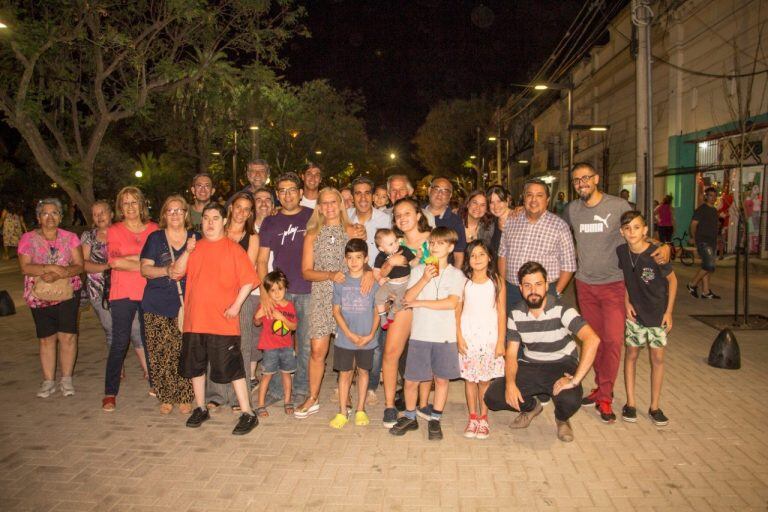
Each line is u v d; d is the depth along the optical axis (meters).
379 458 4.88
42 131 18.67
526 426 5.51
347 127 42.06
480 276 5.27
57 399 6.37
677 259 18.52
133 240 6.22
